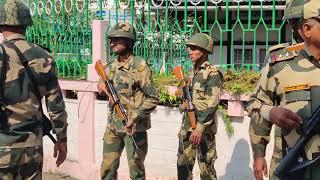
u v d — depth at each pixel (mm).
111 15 6688
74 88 6816
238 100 5508
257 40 6285
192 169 5320
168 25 6148
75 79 6883
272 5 5957
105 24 6598
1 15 3879
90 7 6871
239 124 5566
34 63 3914
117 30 5125
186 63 6023
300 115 2775
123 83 5180
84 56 6902
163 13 6277
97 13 6820
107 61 6641
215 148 5195
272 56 3039
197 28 5934
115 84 5250
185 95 5133
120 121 5188
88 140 6719
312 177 2779
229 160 5645
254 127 3164
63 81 6945
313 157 2762
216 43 6312
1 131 3811
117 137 5277
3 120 3830
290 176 2811
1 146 3781
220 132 5688
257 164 3240
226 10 5750
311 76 2787
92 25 6633
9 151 3779
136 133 5160
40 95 3992
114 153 5312
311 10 2709
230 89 5516
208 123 4965
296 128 2785
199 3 6188
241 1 5906
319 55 2797
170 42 6141
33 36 7660
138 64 5160
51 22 7340
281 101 2918
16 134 3816
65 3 7105
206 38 5051
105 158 5332
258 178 3254
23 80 3861
